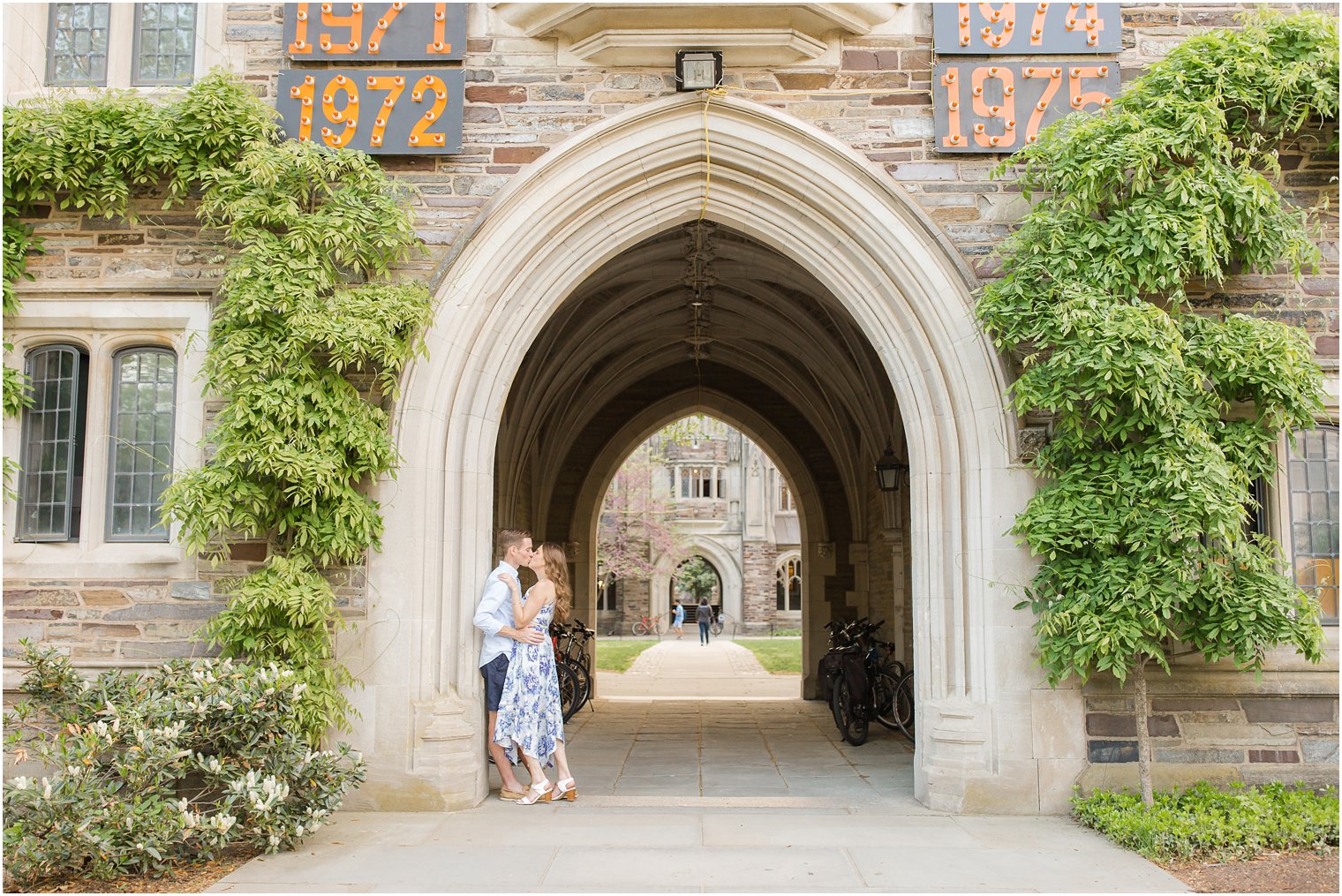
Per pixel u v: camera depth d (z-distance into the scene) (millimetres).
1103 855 4840
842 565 13906
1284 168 6168
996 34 6180
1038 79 6168
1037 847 5000
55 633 5938
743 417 14484
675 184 6336
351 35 6195
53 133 5953
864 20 6180
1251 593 5242
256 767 4875
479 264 6055
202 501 5531
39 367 6258
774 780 6910
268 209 5766
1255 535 5508
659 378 14586
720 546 35844
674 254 10172
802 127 6125
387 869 4570
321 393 5711
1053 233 5570
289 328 5707
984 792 5715
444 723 5801
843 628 10133
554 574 6191
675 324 12781
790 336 12219
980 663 5863
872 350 10805
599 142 6156
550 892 4238
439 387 5988
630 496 32719
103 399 6176
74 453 6180
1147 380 5148
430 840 5090
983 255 6121
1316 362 5934
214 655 5895
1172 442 5320
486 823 5453
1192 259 5551
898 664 9602
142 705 4750
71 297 6109
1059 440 5625
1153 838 4809
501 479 11375
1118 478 5430
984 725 5789
